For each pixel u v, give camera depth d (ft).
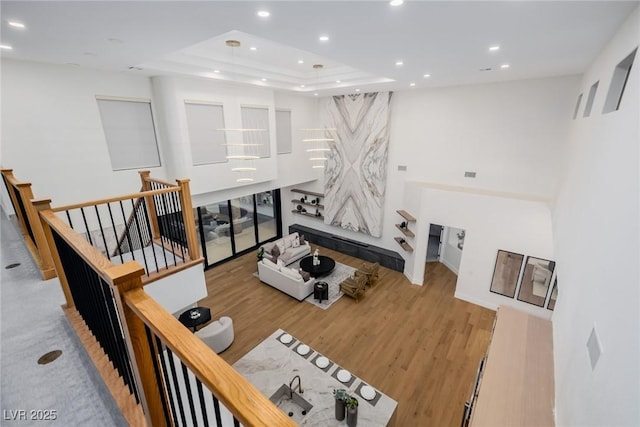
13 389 6.32
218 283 26.63
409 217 25.73
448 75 18.19
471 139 22.62
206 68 19.06
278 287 25.34
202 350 2.83
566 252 10.63
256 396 2.40
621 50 8.73
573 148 14.16
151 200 14.52
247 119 24.11
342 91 26.37
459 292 24.26
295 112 29.86
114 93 17.72
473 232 22.35
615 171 6.40
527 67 15.80
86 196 17.37
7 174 12.97
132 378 5.51
